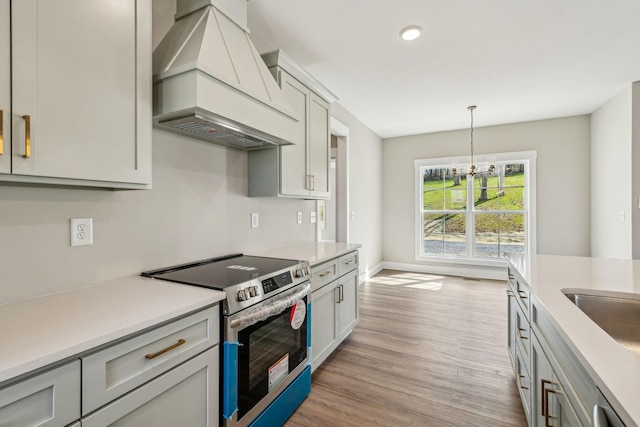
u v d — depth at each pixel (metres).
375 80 3.30
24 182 1.03
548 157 4.68
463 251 5.34
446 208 5.47
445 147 5.40
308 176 2.54
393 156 5.81
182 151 1.85
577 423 0.90
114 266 1.50
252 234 2.43
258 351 1.52
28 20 0.95
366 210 5.11
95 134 1.13
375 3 2.09
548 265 1.97
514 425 1.72
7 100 0.91
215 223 2.09
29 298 1.21
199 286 1.39
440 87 3.49
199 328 1.21
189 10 1.67
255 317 1.44
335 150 4.65
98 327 0.93
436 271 5.47
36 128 0.97
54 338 0.85
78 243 1.36
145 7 1.31
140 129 1.28
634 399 0.61
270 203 2.65
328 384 2.12
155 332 1.04
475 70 3.07
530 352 1.50
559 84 3.41
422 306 3.69
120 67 1.21
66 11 1.05
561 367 1.05
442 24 2.32
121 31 1.22
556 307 1.16
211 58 1.46
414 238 5.65
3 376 0.68
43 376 0.76
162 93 1.45
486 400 1.94
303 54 2.76
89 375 0.85
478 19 2.26
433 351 2.58
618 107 3.63
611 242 3.81
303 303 1.91
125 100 1.23
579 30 2.39
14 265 1.18
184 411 1.15
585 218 4.48
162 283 1.45
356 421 1.76
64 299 1.21
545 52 2.73
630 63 2.93
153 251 1.69
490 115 4.52
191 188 1.91
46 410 0.77
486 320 3.25
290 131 2.00
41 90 0.98
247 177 2.38
